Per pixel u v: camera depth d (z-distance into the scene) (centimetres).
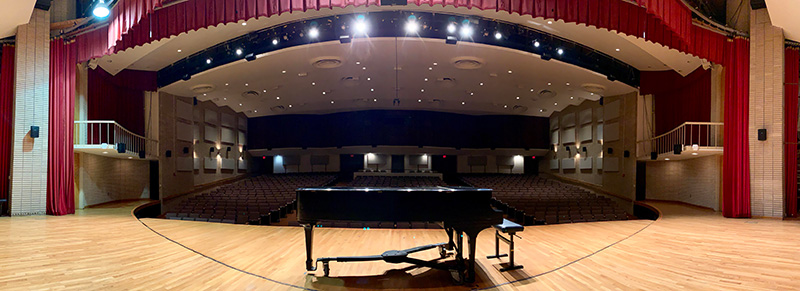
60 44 844
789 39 844
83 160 1046
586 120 1777
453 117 2223
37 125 817
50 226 676
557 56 1145
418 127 2136
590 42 1114
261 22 1041
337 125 2203
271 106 1888
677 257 474
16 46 807
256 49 1128
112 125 1168
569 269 426
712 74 1014
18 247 498
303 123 2233
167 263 438
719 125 984
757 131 838
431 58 1198
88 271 397
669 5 703
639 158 1366
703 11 995
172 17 754
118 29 739
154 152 1312
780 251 499
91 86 1056
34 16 822
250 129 2234
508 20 1046
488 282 381
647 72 1315
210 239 586
